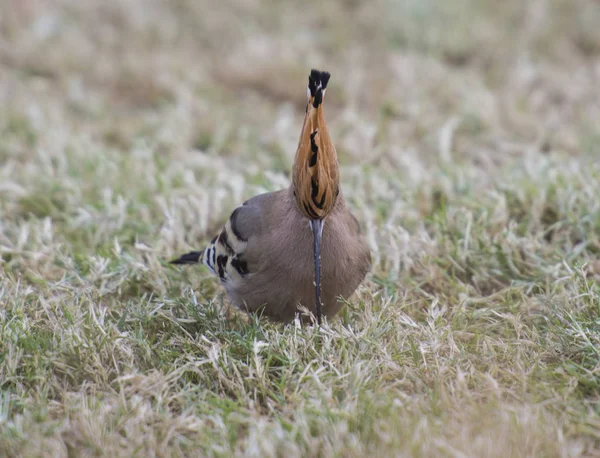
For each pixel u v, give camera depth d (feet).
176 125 63.36
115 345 35.96
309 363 34.14
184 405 33.17
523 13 82.43
